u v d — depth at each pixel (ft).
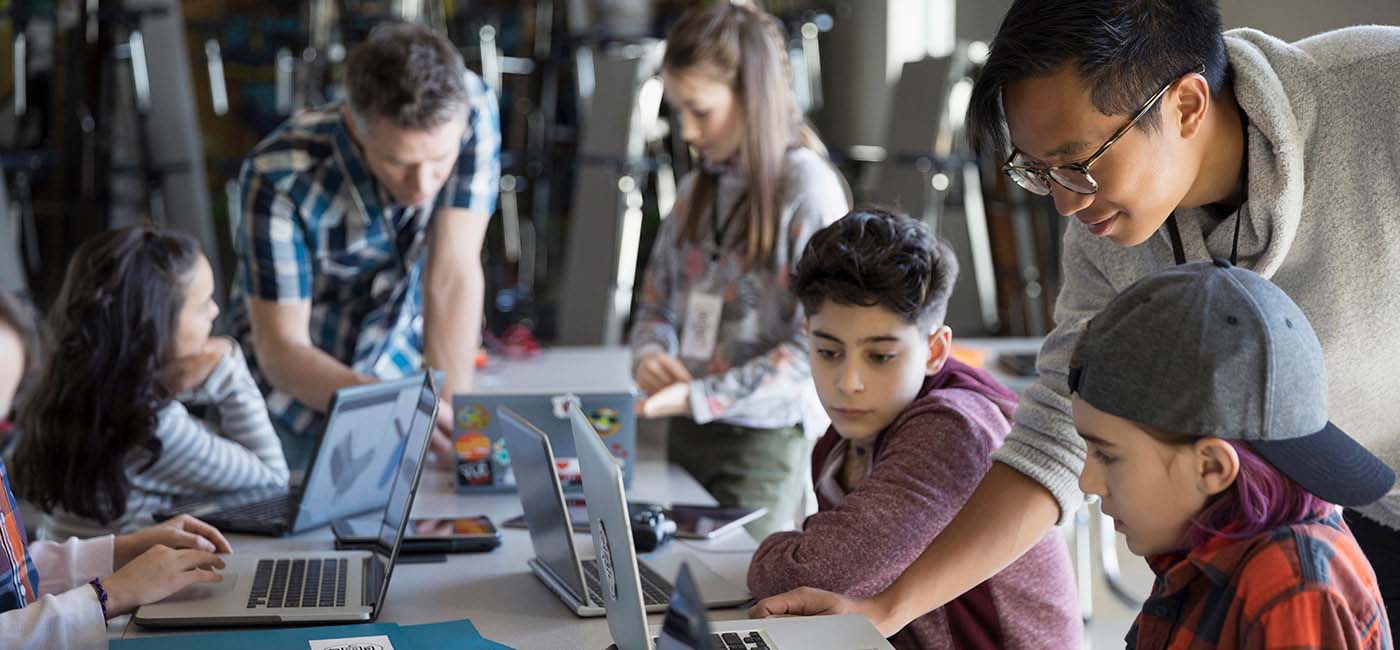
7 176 17.57
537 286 22.21
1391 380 5.16
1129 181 4.56
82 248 7.72
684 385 8.47
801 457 8.97
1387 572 5.62
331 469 7.22
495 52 20.66
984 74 4.66
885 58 20.74
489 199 9.41
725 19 8.46
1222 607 3.95
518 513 7.63
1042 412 5.30
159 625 5.46
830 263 6.04
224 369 8.17
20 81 17.84
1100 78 4.38
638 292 21.38
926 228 6.25
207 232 19.89
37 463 7.52
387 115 7.92
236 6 21.25
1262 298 3.96
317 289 9.22
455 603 5.86
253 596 5.77
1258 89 4.72
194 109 21.16
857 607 5.18
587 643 5.31
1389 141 4.77
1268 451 3.90
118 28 19.04
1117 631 11.10
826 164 8.80
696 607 3.47
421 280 9.52
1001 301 17.70
